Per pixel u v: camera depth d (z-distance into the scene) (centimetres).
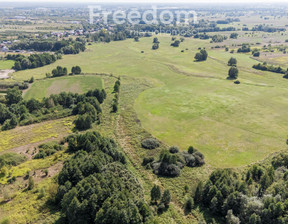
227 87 11000
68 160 5512
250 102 9262
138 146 6594
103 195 4144
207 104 9138
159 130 7375
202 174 5403
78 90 11406
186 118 8062
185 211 4406
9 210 4331
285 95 9938
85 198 4141
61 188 4447
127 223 3728
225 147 6438
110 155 5722
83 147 6122
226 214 4191
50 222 4059
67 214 3969
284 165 5525
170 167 5444
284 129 7281
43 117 8312
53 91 11344
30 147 6631
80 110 8500
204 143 6631
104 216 3816
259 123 7644
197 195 4569
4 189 4816
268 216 3831
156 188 4434
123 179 4709
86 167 4891
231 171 5328
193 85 11400
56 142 6819
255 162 5794
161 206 4409
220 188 4456
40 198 4612
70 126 7844
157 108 8906
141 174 5497
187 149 6372
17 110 8588
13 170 5494
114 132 7369
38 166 5659
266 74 12988
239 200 4166
